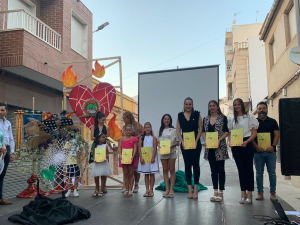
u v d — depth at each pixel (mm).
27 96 9172
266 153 5164
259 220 3811
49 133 3904
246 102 21312
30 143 3879
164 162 5609
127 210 4500
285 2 9258
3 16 8312
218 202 4949
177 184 6332
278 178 9883
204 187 6363
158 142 5758
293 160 3549
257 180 5191
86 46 11711
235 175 10766
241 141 4758
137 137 6031
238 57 21578
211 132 5000
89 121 6812
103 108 6863
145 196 5637
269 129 5234
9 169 6508
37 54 8367
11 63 7711
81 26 11641
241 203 4828
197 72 7395
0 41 7859
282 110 3629
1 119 5281
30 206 4223
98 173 5727
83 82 11234
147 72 7773
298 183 7371
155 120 7449
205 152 5219
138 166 5824
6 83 8289
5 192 5977
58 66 9484
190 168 5414
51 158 3920
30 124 3975
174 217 4020
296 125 3570
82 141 4043
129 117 6184
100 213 4348
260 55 18609
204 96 7219
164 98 7520
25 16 8219
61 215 3838
